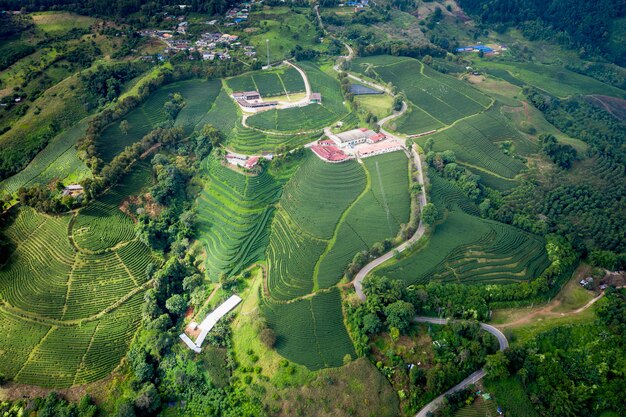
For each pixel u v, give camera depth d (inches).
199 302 5457.7
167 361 4923.7
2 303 5315.0
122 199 6535.4
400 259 5457.7
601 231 6186.0
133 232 6225.4
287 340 4744.1
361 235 5821.9
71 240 5885.8
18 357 4921.3
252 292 5457.7
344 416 4163.4
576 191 6801.2
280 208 6565.0
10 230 6033.5
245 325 5039.4
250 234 6215.6
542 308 5157.5
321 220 6146.7
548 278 5369.1
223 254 5979.3
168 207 6628.9
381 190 6525.6
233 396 4510.3
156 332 5054.1
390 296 4709.6
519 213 6491.1
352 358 4500.5
